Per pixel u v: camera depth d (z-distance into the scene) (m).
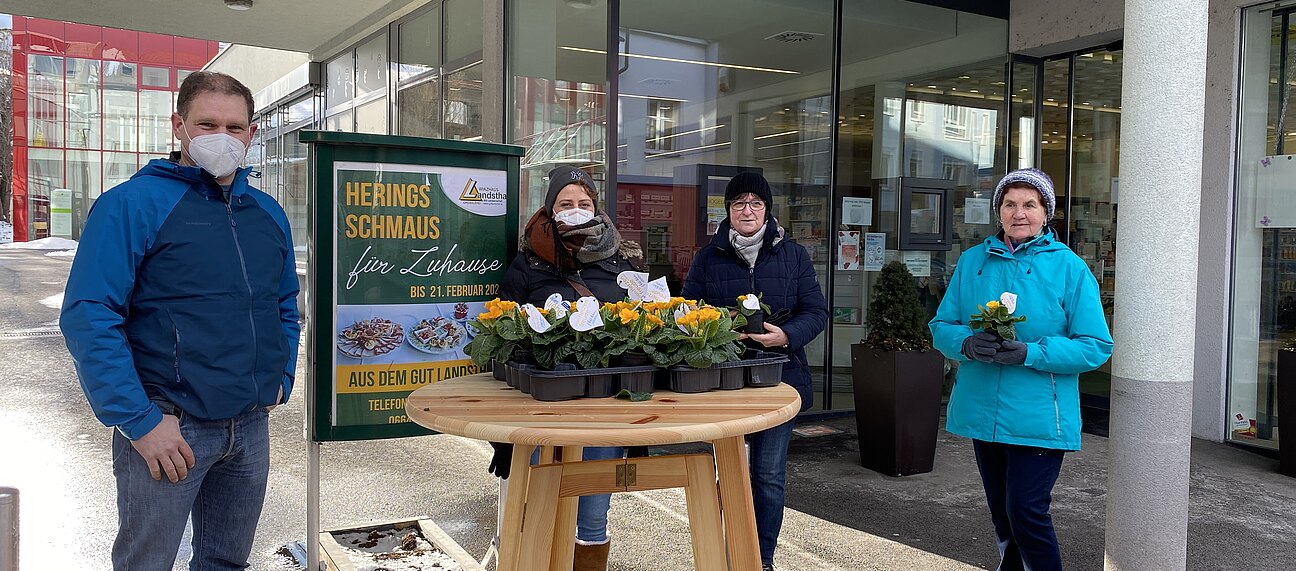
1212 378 6.41
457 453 5.91
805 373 3.60
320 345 3.36
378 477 5.29
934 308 7.85
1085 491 5.11
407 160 3.41
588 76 6.38
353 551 3.72
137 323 2.36
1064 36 7.45
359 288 3.38
